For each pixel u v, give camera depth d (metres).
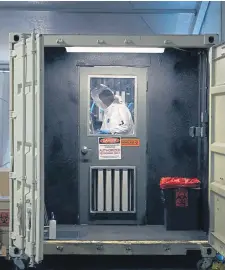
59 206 6.62
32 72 5.06
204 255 5.70
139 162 6.67
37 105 5.00
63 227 6.45
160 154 6.67
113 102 6.64
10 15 7.46
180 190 6.32
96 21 7.52
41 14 7.48
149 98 6.66
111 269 6.09
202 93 6.37
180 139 6.68
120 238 5.86
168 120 6.67
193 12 7.50
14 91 5.62
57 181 6.61
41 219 4.98
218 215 5.53
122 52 6.50
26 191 5.26
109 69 6.61
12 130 5.64
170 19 7.56
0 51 7.50
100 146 6.64
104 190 6.64
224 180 5.37
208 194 5.90
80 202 6.63
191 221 6.34
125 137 6.65
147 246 5.70
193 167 6.68
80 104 6.61
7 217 6.03
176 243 5.71
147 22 7.54
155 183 6.68
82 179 6.63
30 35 5.43
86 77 6.60
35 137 5.05
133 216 6.66
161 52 6.51
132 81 6.64
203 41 5.86
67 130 6.61
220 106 5.52
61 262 6.37
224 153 5.30
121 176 6.66
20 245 5.34
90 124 6.62
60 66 6.59
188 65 6.64
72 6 7.45
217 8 7.11
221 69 5.50
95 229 6.36
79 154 6.62
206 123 6.17
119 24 7.53
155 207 6.68
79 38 5.80
